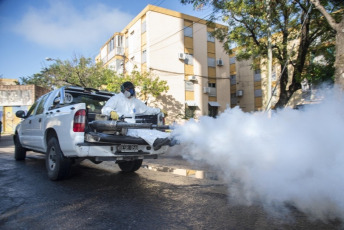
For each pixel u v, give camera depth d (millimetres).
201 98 25609
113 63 28031
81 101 5832
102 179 4934
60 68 24750
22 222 2918
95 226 2801
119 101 5055
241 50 15281
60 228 2758
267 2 12078
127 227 2771
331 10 11977
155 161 7090
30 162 6898
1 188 4277
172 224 2842
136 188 4285
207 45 26344
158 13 23547
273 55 14461
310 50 14094
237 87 31812
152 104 23094
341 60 6020
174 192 4039
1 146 12305
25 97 26453
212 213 3152
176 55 24297
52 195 3902
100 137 3963
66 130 4262
